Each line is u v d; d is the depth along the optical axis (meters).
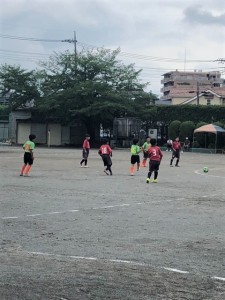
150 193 16.39
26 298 5.41
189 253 7.80
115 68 63.69
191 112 62.69
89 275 6.41
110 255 7.56
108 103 59.47
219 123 58.84
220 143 57.25
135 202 14.01
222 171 28.06
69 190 16.67
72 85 62.88
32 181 19.50
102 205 13.23
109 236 9.05
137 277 6.37
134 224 10.43
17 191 15.98
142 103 64.56
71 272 6.54
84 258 7.32
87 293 5.66
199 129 55.72
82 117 62.75
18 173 23.23
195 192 17.05
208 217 11.57
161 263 7.13
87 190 16.81
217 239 8.98
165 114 64.00
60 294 5.59
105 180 20.77
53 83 62.88
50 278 6.23
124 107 60.47
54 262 7.05
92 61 62.72
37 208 12.41
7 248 7.89
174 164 34.06
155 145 20.33
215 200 14.87
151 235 9.24
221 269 6.86
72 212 11.90
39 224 10.16
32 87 64.75
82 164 30.38
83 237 8.91
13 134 66.88
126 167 29.31
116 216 11.45
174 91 108.00
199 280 6.29
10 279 6.13
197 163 35.88
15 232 9.25
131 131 65.19
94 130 65.31
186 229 9.95
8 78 64.75
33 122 66.50
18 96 65.00
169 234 9.38
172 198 15.18
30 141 21.89
